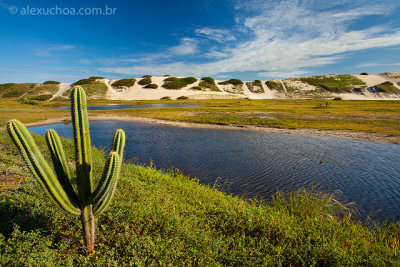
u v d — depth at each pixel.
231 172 10.91
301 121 28.94
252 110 45.47
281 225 4.49
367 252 3.65
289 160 12.91
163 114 38.62
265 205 6.93
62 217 4.04
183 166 11.82
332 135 20.70
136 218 4.19
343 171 11.05
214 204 5.79
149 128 25.73
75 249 3.34
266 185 9.34
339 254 3.50
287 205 6.32
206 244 3.74
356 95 100.12
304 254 3.68
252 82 125.06
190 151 15.01
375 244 4.11
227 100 83.38
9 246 3.02
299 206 5.99
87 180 3.14
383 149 15.53
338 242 4.05
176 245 3.60
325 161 12.66
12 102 65.75
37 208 4.07
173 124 28.88
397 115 33.53
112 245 3.64
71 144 12.52
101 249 3.44
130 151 14.96
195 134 21.80
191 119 32.00
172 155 13.98
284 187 9.14
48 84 108.12
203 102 74.25
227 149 15.59
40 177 2.72
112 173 3.17
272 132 22.86
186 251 3.60
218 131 23.59
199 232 4.13
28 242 3.11
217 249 3.63
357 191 8.79
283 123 26.84
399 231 4.95
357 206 7.56
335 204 7.33
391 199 8.08
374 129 22.58
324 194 7.80
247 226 4.57
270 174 10.63
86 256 3.27
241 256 3.55
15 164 7.57
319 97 100.31
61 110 46.38
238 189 8.95
